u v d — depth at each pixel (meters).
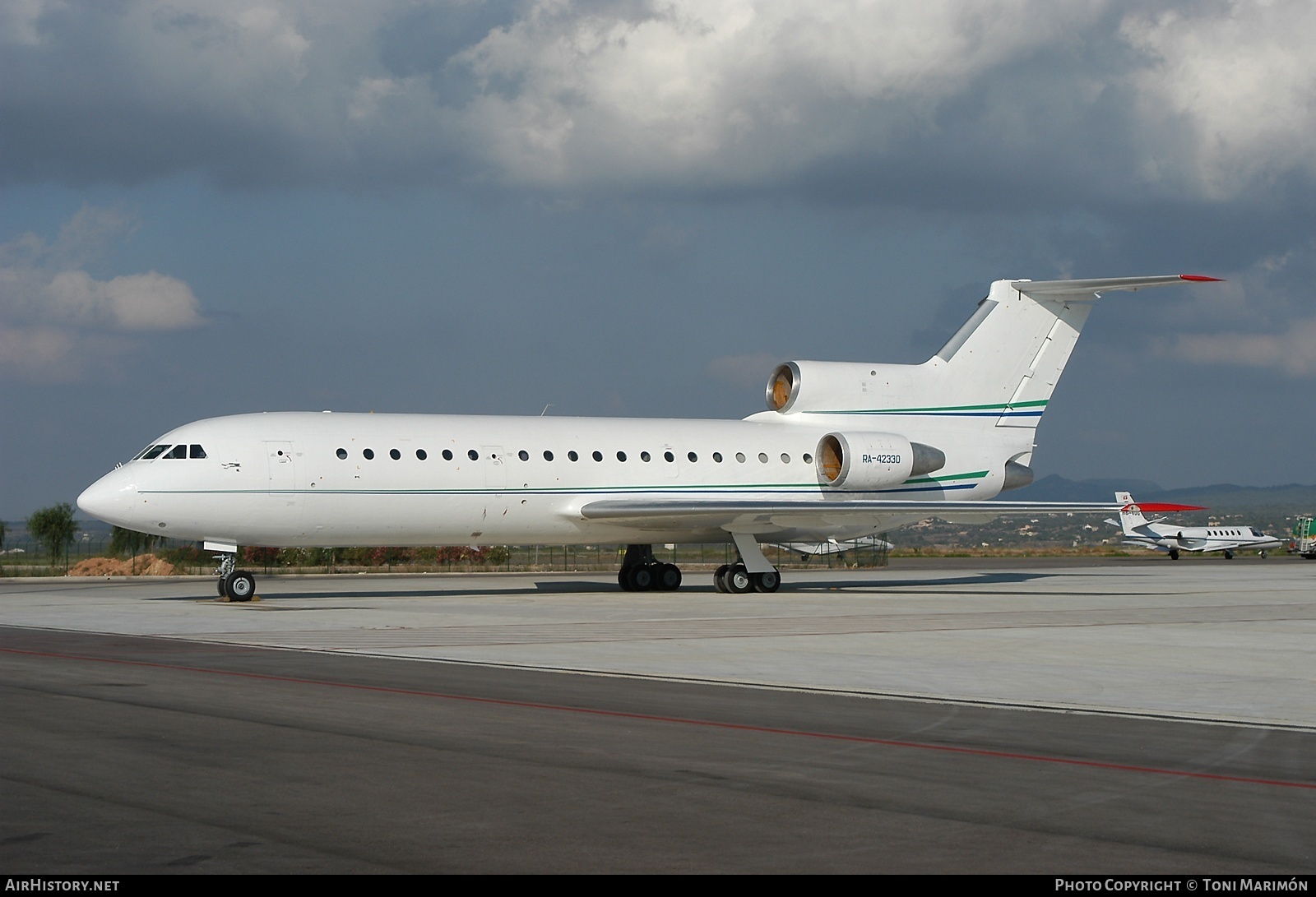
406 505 126.81
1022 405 155.12
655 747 44.84
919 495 148.75
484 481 130.12
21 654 73.94
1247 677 67.75
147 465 119.19
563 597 135.62
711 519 139.00
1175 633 94.12
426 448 128.38
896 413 151.38
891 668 70.38
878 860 30.59
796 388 149.62
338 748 44.06
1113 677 67.56
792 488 146.12
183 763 41.25
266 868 29.38
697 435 144.38
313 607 117.62
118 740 45.25
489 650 77.94
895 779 39.91
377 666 68.69
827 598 134.88
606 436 139.38
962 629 95.69
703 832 33.00
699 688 61.06
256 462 120.75
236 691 58.22
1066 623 102.12
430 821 33.94
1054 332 155.75
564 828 33.31
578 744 45.34
